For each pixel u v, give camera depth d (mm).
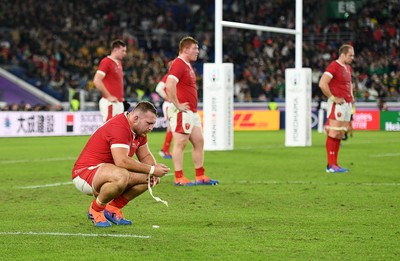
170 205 26266
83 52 100875
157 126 82500
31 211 24953
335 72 37688
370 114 85250
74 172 21422
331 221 22812
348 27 106938
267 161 44406
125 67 97188
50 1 107562
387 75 96562
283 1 111938
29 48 99500
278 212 24672
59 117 75125
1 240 19516
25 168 40906
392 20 107688
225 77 53188
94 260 17156
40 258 17375
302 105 57188
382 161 44625
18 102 93062
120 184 20719
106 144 21141
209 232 20812
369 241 19516
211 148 53562
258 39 106438
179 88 31969
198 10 112500
